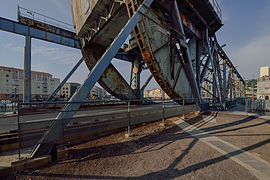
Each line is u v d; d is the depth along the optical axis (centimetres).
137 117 614
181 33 998
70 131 388
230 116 948
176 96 1045
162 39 873
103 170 277
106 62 500
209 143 422
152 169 279
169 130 580
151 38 776
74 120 395
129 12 731
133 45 1816
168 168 282
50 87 8056
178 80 1039
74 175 260
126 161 312
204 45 1463
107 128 488
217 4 1398
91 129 441
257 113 1038
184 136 495
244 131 559
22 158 292
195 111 1116
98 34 1278
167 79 910
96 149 378
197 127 630
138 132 548
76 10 1491
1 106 1445
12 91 6366
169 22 1134
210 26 1505
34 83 7269
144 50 781
